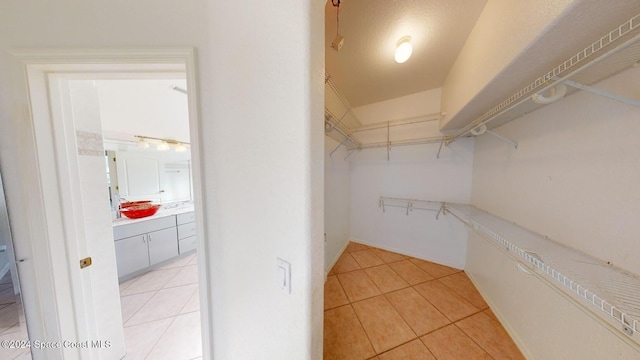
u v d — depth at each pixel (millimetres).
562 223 1047
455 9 1254
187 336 1550
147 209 2605
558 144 1094
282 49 558
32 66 821
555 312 1081
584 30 729
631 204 761
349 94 2566
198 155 841
